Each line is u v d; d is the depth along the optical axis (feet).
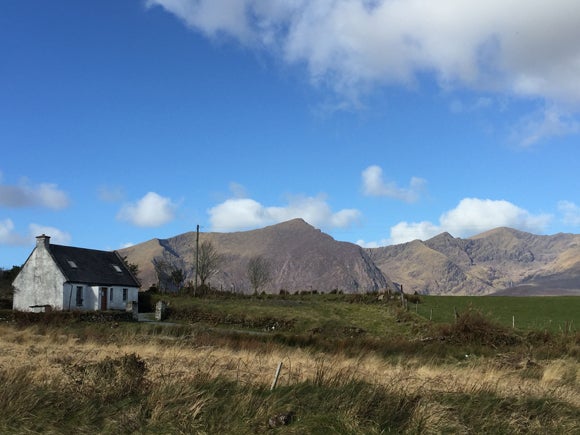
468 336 118.11
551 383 54.29
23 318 138.21
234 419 34.81
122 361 45.57
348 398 37.50
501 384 50.39
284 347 91.15
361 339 113.29
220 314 175.32
